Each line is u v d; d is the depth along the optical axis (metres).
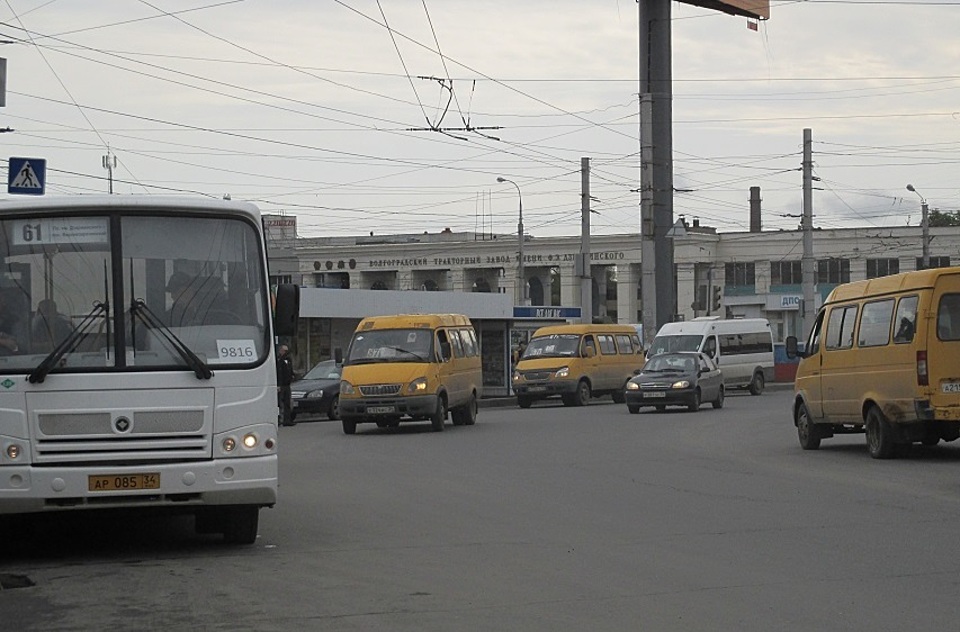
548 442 25.67
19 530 13.74
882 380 20.34
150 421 11.02
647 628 8.20
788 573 10.24
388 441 26.84
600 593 9.44
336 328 44.69
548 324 58.56
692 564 10.73
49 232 11.30
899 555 11.12
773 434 27.36
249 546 12.09
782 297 91.19
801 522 13.36
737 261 94.88
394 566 10.80
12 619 8.75
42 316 11.12
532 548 11.75
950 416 19.11
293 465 21.28
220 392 11.20
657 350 46.69
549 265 95.94
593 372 43.34
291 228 83.69
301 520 14.02
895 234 89.44
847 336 21.64
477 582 9.97
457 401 31.14
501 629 8.21
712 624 8.30
